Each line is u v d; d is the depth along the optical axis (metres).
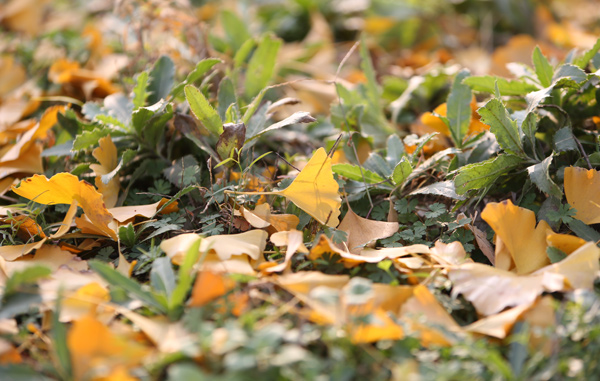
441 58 2.00
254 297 1.56
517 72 1.73
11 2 2.13
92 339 1.50
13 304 1.54
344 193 1.66
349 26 2.29
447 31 2.31
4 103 1.89
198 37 1.86
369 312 1.53
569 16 2.42
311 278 1.56
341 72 2.00
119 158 1.70
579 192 1.61
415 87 1.83
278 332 1.49
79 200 1.62
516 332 1.53
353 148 1.72
